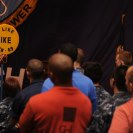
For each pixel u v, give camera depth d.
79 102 3.94
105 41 8.55
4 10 8.35
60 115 3.85
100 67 5.59
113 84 5.19
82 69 5.27
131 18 8.55
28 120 3.85
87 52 8.56
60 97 3.87
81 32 8.58
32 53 8.55
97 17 8.57
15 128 5.52
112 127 3.80
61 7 8.56
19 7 8.39
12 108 5.18
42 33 8.53
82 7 8.56
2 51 7.18
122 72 4.92
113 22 8.56
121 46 8.46
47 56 8.55
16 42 7.22
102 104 5.36
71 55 4.72
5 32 7.17
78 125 3.92
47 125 3.83
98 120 5.32
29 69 5.17
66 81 3.91
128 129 3.76
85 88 4.95
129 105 3.83
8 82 5.75
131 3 8.55
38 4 8.48
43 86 4.57
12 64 8.53
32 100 3.86
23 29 8.48
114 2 8.55
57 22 8.56
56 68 3.87
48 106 3.83
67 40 8.56
